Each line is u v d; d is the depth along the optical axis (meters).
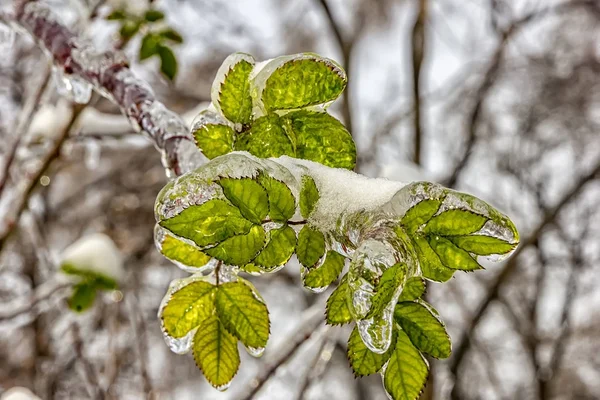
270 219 0.65
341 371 7.92
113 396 3.33
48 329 5.36
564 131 7.72
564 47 7.25
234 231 0.62
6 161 2.56
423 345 0.68
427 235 0.65
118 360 3.75
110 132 2.86
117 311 3.70
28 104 2.47
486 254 0.65
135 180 6.64
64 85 1.85
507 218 0.64
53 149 2.62
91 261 2.88
